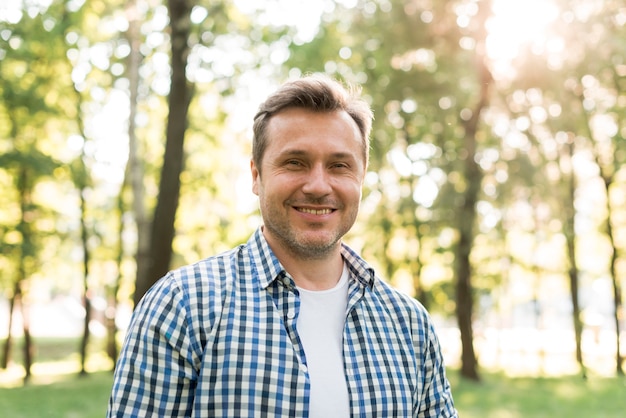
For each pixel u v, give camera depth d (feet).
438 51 51.98
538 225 62.44
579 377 65.87
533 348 109.29
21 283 64.59
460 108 52.85
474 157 53.88
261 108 6.97
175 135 32.89
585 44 47.24
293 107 6.76
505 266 75.36
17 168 53.36
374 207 62.13
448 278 68.39
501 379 62.23
